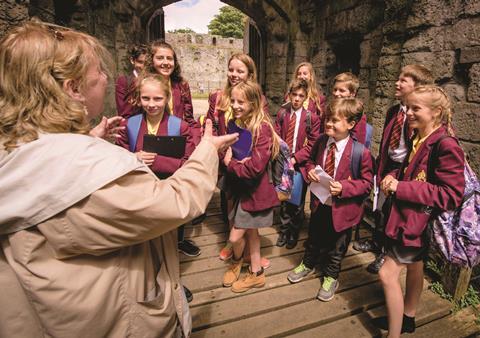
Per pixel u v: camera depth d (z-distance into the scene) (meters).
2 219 0.60
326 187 1.98
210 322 1.91
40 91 0.66
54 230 0.63
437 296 2.21
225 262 2.49
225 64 28.41
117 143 2.09
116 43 4.61
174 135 1.91
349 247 2.77
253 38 6.86
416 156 1.59
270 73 6.00
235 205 2.06
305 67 2.77
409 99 1.57
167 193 0.71
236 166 1.86
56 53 0.69
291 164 2.22
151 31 6.39
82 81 0.73
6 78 0.66
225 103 2.33
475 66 2.34
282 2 5.18
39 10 2.94
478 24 2.30
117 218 0.65
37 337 0.71
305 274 2.29
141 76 2.31
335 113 1.88
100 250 0.68
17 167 0.61
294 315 2.00
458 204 1.43
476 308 2.15
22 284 0.65
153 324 0.82
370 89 3.86
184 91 2.66
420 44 2.78
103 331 0.72
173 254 0.92
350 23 4.14
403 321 1.87
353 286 2.27
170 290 0.89
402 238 1.55
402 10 3.01
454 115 2.54
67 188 0.62
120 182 0.67
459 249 1.48
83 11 3.72
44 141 0.64
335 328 1.93
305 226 3.11
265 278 2.29
